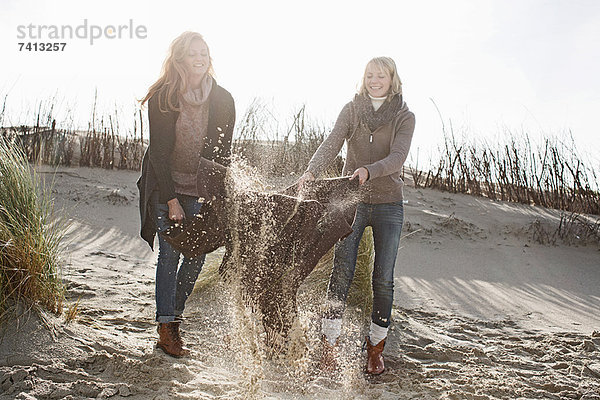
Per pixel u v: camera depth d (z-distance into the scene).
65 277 4.48
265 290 3.14
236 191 3.25
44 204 3.55
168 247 3.29
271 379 3.05
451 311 4.85
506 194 9.59
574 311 5.05
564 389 3.30
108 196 7.66
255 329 3.15
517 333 4.36
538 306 5.15
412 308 4.82
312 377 3.16
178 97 3.24
